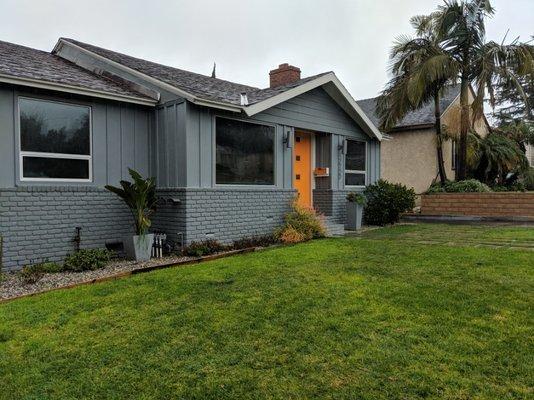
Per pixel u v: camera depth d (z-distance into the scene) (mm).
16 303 4484
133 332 3580
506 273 5035
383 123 15414
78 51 9477
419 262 5863
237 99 8594
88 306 4301
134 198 7023
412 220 13578
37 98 6762
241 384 2689
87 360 3086
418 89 12945
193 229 7777
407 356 2953
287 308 4047
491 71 12969
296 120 10016
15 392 2678
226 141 8453
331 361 2939
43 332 3643
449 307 3912
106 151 7660
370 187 11953
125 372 2893
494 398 2416
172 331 3570
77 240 7211
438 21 13719
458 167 14766
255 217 9023
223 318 3836
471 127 15164
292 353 3086
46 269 6133
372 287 4660
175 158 7863
